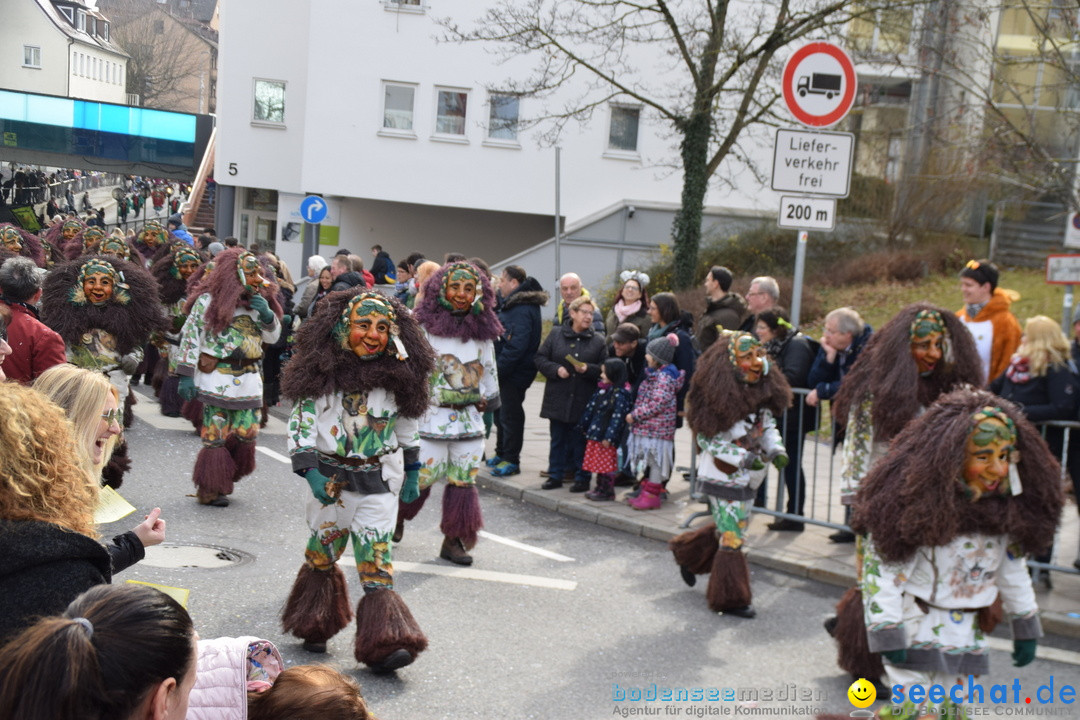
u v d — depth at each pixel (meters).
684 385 9.02
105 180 59.34
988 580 4.11
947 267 20.34
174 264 12.13
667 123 26.05
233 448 8.70
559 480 9.70
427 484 7.26
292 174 29.47
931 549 4.09
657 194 26.75
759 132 25.45
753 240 22.08
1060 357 7.04
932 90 20.81
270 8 28.97
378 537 5.36
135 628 1.93
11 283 6.89
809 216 8.16
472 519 7.30
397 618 5.25
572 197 26.84
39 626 1.91
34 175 47.56
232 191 30.58
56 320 8.12
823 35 18.34
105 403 3.68
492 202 27.02
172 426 11.77
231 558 7.09
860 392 5.94
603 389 9.07
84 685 1.84
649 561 7.73
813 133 8.04
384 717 4.75
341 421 5.33
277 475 9.90
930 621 4.14
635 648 5.86
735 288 20.08
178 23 90.00
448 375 7.27
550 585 6.98
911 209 20.81
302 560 7.19
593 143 26.66
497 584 6.93
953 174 20.19
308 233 29.06
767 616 6.55
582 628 6.16
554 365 9.45
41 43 77.75
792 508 8.45
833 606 6.81
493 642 5.83
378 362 5.32
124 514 3.48
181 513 8.20
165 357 13.07
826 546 7.95
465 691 5.13
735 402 6.31
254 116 29.36
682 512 8.91
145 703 1.95
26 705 1.82
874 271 20.09
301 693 2.61
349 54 26.69
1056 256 9.97
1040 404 7.10
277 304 8.96
